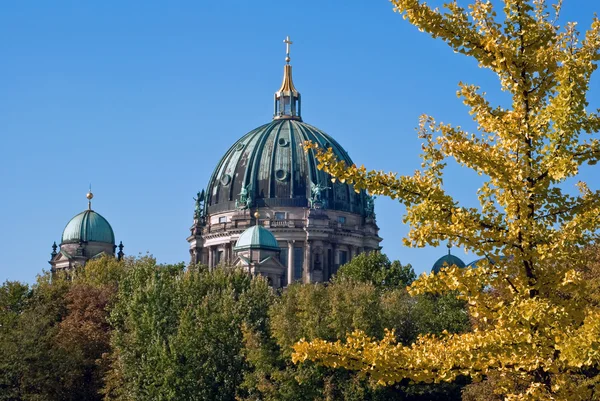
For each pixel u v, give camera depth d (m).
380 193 60.59
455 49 61.09
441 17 60.72
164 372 187.38
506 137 59.91
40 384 199.25
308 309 191.25
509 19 60.53
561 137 58.06
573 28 60.34
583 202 59.94
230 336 197.75
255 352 183.50
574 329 55.94
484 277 59.41
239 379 191.38
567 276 57.19
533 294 58.75
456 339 59.69
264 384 179.12
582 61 57.69
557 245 57.53
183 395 186.50
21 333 199.50
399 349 59.78
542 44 60.34
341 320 187.75
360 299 193.12
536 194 59.12
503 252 58.81
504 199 59.12
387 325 195.50
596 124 58.38
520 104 60.97
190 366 189.38
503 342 56.72
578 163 58.34
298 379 173.25
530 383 62.16
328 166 60.97
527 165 58.81
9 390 196.38
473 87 63.78
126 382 198.75
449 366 57.72
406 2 60.81
